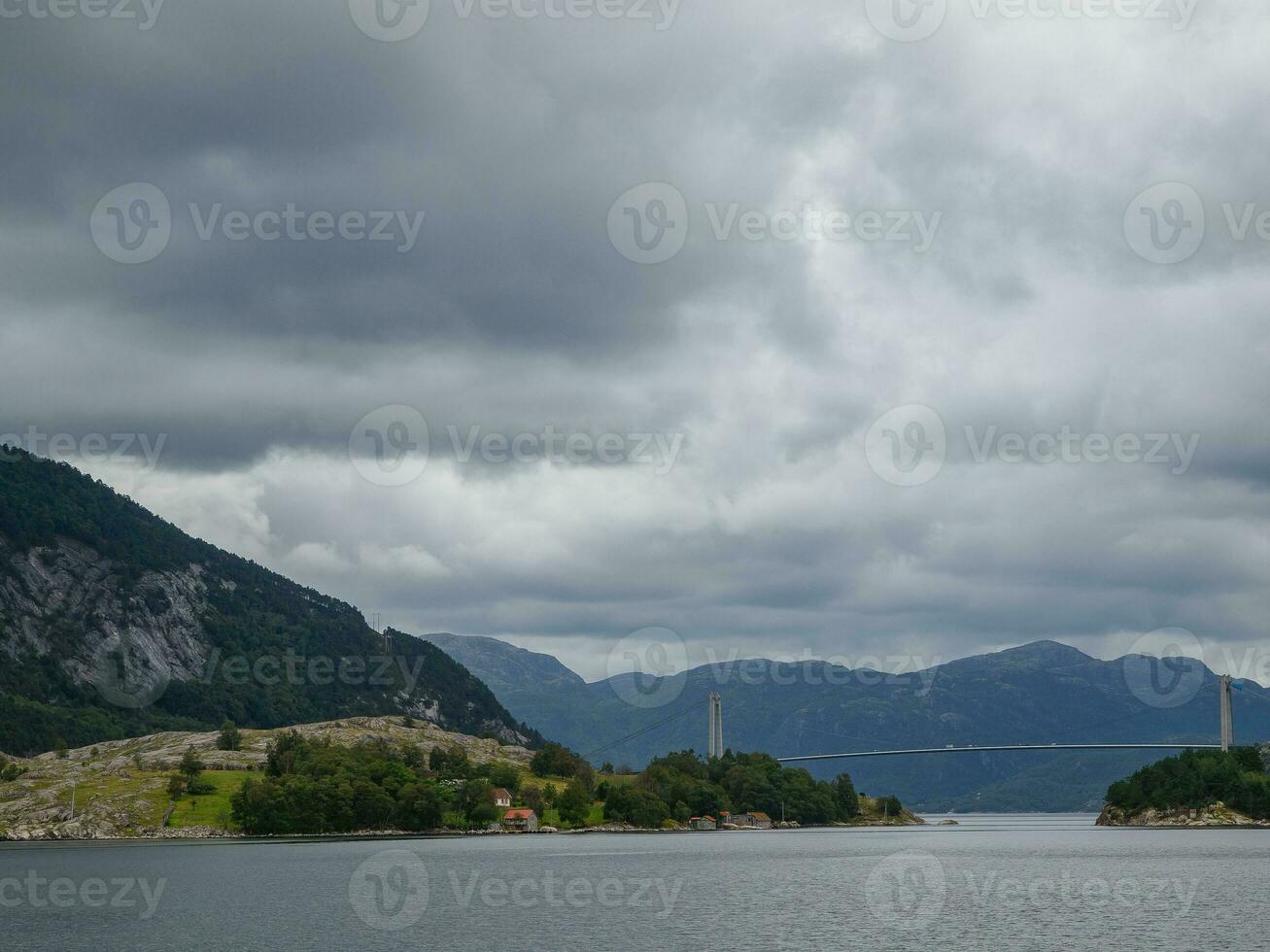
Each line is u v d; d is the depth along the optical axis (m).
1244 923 140.00
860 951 121.38
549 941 128.62
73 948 127.56
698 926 139.38
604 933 134.38
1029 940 127.56
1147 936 129.88
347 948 125.19
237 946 127.38
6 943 131.25
